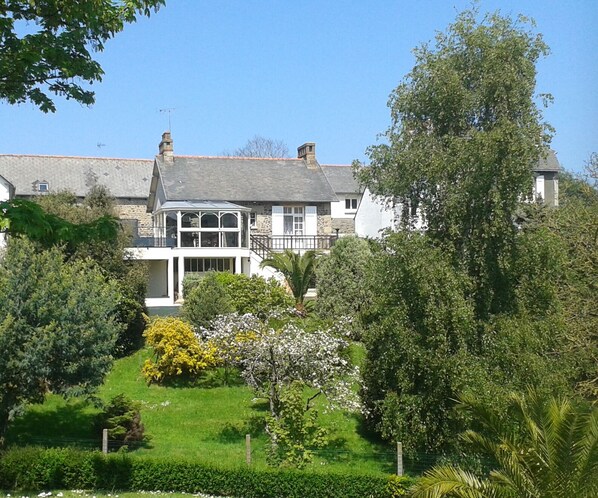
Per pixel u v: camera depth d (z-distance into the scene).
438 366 15.48
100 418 18.42
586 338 17.09
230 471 15.38
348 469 16.08
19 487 15.54
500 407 14.16
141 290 27.75
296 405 16.75
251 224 39.16
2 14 10.34
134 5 10.82
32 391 17.48
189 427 19.67
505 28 16.58
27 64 10.11
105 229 10.18
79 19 10.55
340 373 19.64
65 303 17.73
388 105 17.56
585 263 18.09
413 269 15.65
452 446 16.02
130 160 47.88
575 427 10.12
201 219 36.34
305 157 42.78
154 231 40.06
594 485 10.01
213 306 25.02
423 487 10.71
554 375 15.12
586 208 20.09
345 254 27.47
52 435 18.89
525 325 15.53
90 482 15.55
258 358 18.69
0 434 17.34
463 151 15.57
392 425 16.27
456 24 16.91
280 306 26.14
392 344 16.36
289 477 15.23
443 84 16.38
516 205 16.08
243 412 20.88
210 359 23.52
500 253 15.95
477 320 16.05
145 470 15.58
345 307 26.89
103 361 17.95
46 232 9.57
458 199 15.85
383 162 17.59
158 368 23.38
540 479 10.30
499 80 15.85
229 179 40.12
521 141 15.27
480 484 10.71
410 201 17.48
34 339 16.81
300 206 40.06
